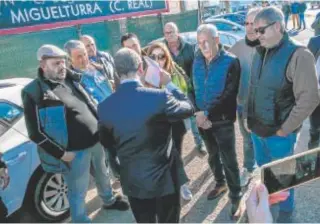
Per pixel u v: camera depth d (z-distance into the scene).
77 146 2.56
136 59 2.01
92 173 3.17
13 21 7.29
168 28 3.55
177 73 3.10
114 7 9.85
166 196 2.14
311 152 1.29
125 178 2.09
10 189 2.77
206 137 3.07
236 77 2.66
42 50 2.42
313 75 2.18
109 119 2.00
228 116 2.72
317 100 2.23
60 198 3.19
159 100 1.95
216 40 2.62
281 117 2.38
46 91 2.42
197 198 3.29
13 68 7.37
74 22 8.61
